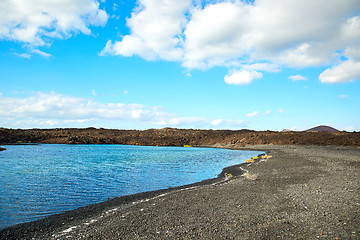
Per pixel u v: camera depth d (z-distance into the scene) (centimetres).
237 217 1025
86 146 9375
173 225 955
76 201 1448
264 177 2047
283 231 854
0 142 9056
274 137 8931
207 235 845
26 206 1333
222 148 9375
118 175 2494
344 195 1283
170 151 7238
